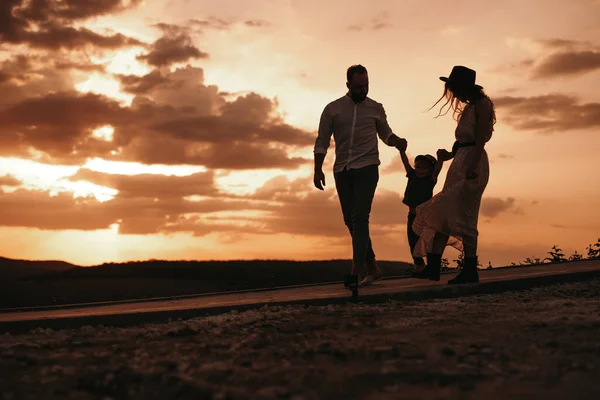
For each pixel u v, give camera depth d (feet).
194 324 20.86
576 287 27.48
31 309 26.63
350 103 27.07
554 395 11.15
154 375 13.37
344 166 26.84
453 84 26.71
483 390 11.68
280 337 17.51
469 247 26.94
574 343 14.90
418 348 15.16
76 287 73.10
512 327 17.31
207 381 13.05
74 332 20.43
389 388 12.04
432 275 28.22
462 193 26.63
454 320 18.90
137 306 26.27
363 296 24.26
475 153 26.17
